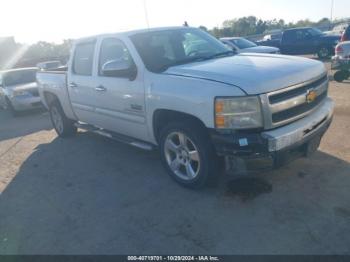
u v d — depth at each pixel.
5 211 4.29
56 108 6.95
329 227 3.17
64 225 3.78
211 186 4.07
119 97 4.73
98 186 4.62
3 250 3.45
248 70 3.64
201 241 3.20
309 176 4.12
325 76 4.23
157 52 4.46
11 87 11.26
